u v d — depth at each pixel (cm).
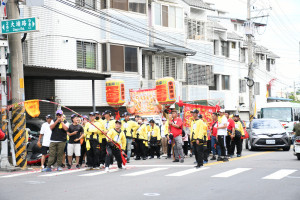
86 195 1362
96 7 3828
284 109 4484
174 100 3222
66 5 3572
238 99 6725
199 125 2105
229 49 6581
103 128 2167
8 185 1623
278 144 3231
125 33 3997
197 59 5384
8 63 2366
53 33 3459
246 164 2231
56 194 1392
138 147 2750
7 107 2202
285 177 1723
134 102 3350
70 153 2245
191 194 1355
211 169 2030
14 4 2205
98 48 3822
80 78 3080
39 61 3419
